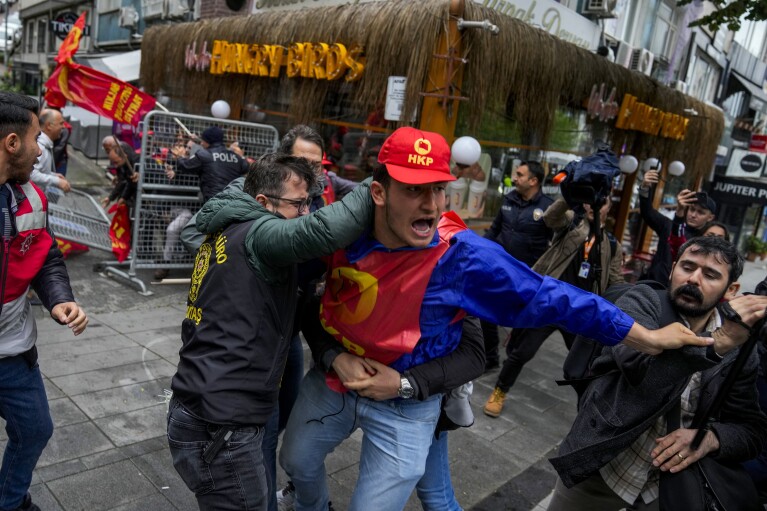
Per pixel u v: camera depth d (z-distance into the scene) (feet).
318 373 6.72
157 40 26.94
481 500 9.99
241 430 5.66
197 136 19.29
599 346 7.29
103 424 10.50
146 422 10.78
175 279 20.03
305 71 19.10
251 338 5.59
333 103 19.94
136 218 18.51
